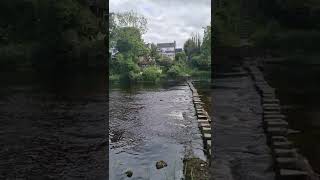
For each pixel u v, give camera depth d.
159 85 46.81
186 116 17.91
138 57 68.44
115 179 7.85
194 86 41.88
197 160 9.09
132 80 54.44
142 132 13.56
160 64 71.00
